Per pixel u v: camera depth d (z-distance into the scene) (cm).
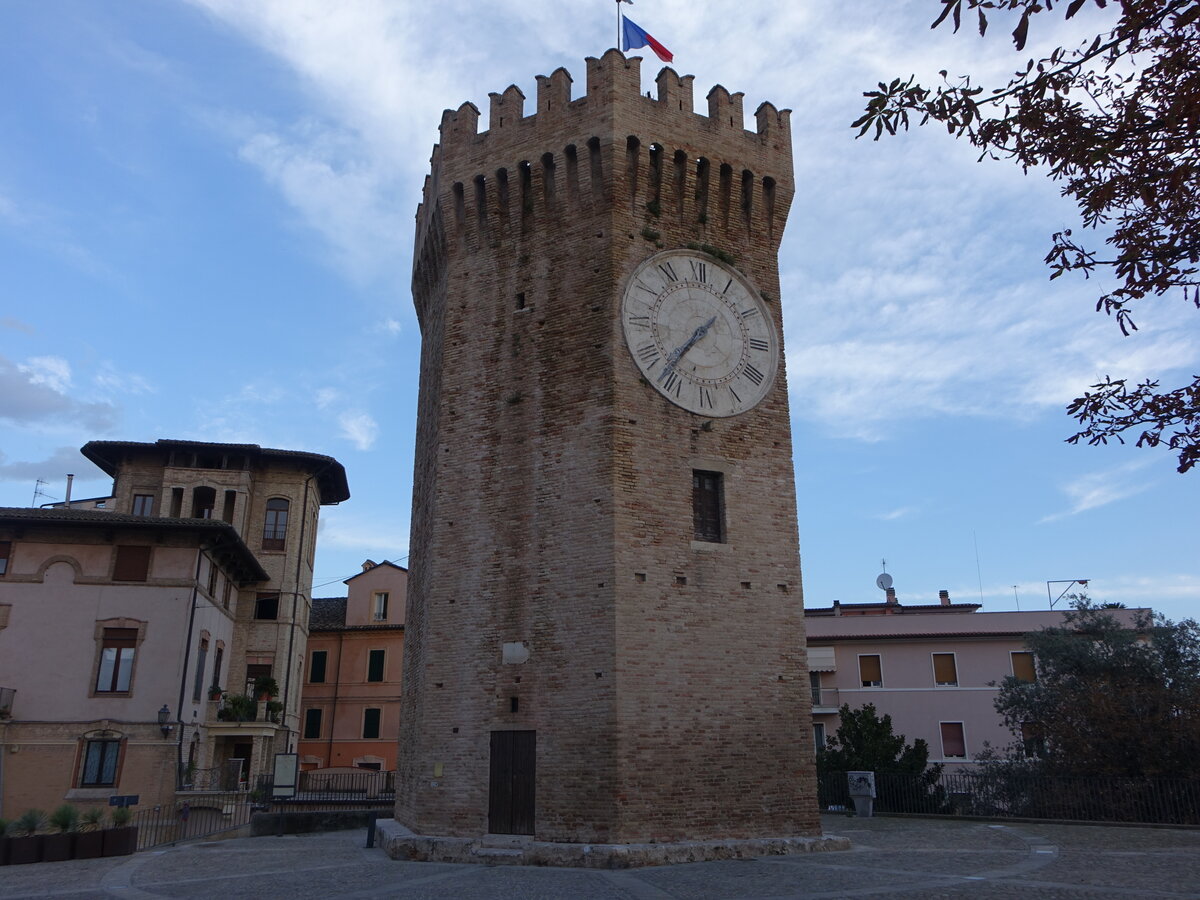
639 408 2598
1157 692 3650
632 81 2842
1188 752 3416
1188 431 1141
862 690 6128
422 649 2739
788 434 2855
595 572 2439
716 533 2655
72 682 4244
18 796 4053
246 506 5781
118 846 2670
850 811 3816
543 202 2864
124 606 4388
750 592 2608
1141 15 960
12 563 4353
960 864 2142
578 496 2533
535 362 2736
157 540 4509
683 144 2884
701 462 2655
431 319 3331
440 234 3073
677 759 2352
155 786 4159
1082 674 4228
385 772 4788
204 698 4844
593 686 2353
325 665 7112
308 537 6131
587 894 1781
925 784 3794
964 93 1072
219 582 5056
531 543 2569
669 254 2795
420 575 3012
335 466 6178
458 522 2705
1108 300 1137
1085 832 2917
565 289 2753
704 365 2758
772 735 2516
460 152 3022
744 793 2423
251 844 3008
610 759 2275
